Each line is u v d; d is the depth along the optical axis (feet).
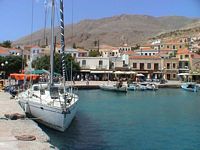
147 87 308.60
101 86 296.10
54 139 86.84
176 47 537.65
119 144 86.28
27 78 181.78
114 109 161.79
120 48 613.52
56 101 96.68
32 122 81.76
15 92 153.69
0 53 366.84
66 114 89.51
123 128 108.88
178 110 164.86
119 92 275.39
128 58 425.69
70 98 102.01
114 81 365.40
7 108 101.55
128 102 200.23
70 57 369.09
